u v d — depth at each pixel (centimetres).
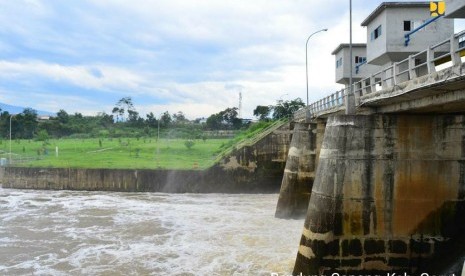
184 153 6756
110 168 4931
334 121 1834
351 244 1770
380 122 1789
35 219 3306
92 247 2500
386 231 1775
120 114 11994
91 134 10556
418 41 2616
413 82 1448
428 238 1778
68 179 5009
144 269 2094
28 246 2542
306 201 3206
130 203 4028
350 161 1781
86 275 2030
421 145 1789
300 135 3266
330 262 1767
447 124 1794
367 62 3038
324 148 1870
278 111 8381
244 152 4666
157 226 3006
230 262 2156
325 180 1803
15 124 10350
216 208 3706
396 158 1788
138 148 7362
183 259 2231
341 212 1769
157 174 4819
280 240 2552
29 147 8056
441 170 1789
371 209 1775
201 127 10731
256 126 6406
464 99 1395
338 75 4109
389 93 1619
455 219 1784
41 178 5081
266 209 3634
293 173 3250
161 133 9906
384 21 2683
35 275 2044
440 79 1293
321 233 1775
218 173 4700
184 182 4728
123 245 2531
